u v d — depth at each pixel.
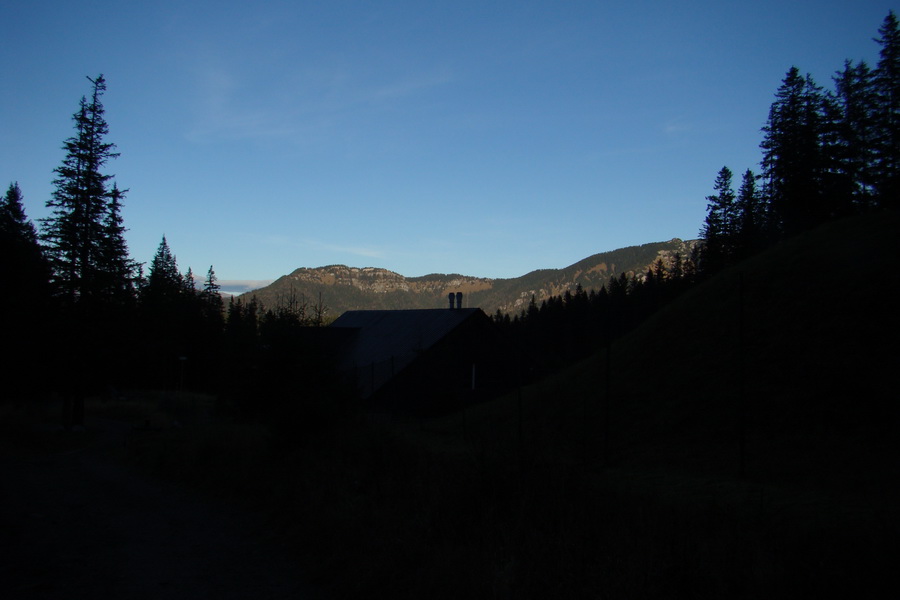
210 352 75.31
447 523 7.55
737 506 9.48
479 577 5.97
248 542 9.62
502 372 39.81
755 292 21.64
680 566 5.19
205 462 15.81
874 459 13.25
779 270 22.11
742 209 53.94
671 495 10.79
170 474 16.62
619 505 7.58
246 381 17.97
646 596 5.00
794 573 5.01
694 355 20.72
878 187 43.59
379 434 12.63
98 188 35.16
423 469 10.19
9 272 38.84
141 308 65.81
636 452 16.53
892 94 43.91
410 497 9.20
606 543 6.16
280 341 17.14
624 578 5.22
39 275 35.81
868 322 17.91
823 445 14.43
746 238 50.84
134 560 8.54
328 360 16.89
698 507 8.60
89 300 34.84
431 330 39.19
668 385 19.89
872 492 11.01
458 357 37.75
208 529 10.52
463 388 37.47
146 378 70.19
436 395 35.56
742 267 24.19
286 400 14.62
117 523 10.99
